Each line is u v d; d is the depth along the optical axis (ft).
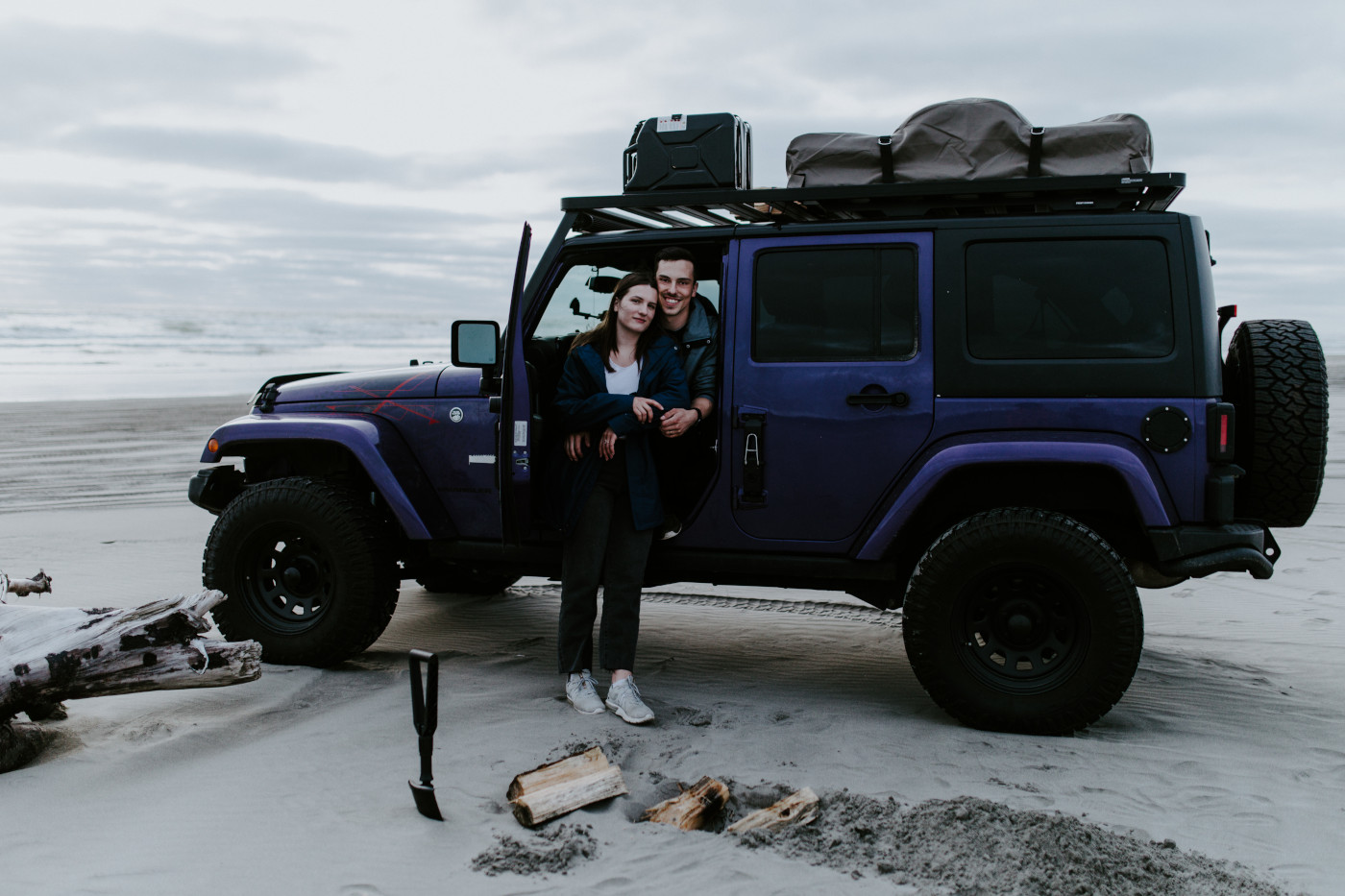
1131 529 13.16
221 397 83.10
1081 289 12.60
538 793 9.91
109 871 8.82
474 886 8.60
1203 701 14.10
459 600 20.97
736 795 10.56
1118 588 11.94
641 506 12.91
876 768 11.30
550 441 14.30
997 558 12.25
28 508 33.22
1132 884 8.62
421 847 9.30
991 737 12.37
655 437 14.24
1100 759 11.67
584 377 12.97
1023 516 12.27
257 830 9.62
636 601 13.24
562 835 9.45
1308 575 22.98
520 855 9.03
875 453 13.00
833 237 13.30
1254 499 12.53
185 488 37.70
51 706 12.43
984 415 12.66
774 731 12.55
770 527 13.46
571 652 13.34
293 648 15.03
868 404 12.97
